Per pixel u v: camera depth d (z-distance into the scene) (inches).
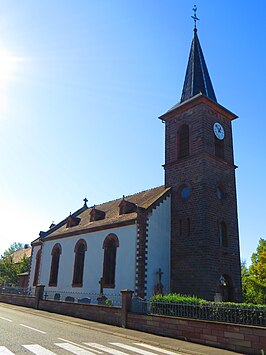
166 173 1190.3
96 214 1338.6
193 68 1291.8
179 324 608.4
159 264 1034.1
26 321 737.6
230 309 561.3
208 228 1005.8
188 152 1144.2
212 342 546.6
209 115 1149.1
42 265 1508.4
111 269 1097.4
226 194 1112.2
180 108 1194.6
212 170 1089.4
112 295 995.3
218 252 1010.7
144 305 727.7
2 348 427.8
